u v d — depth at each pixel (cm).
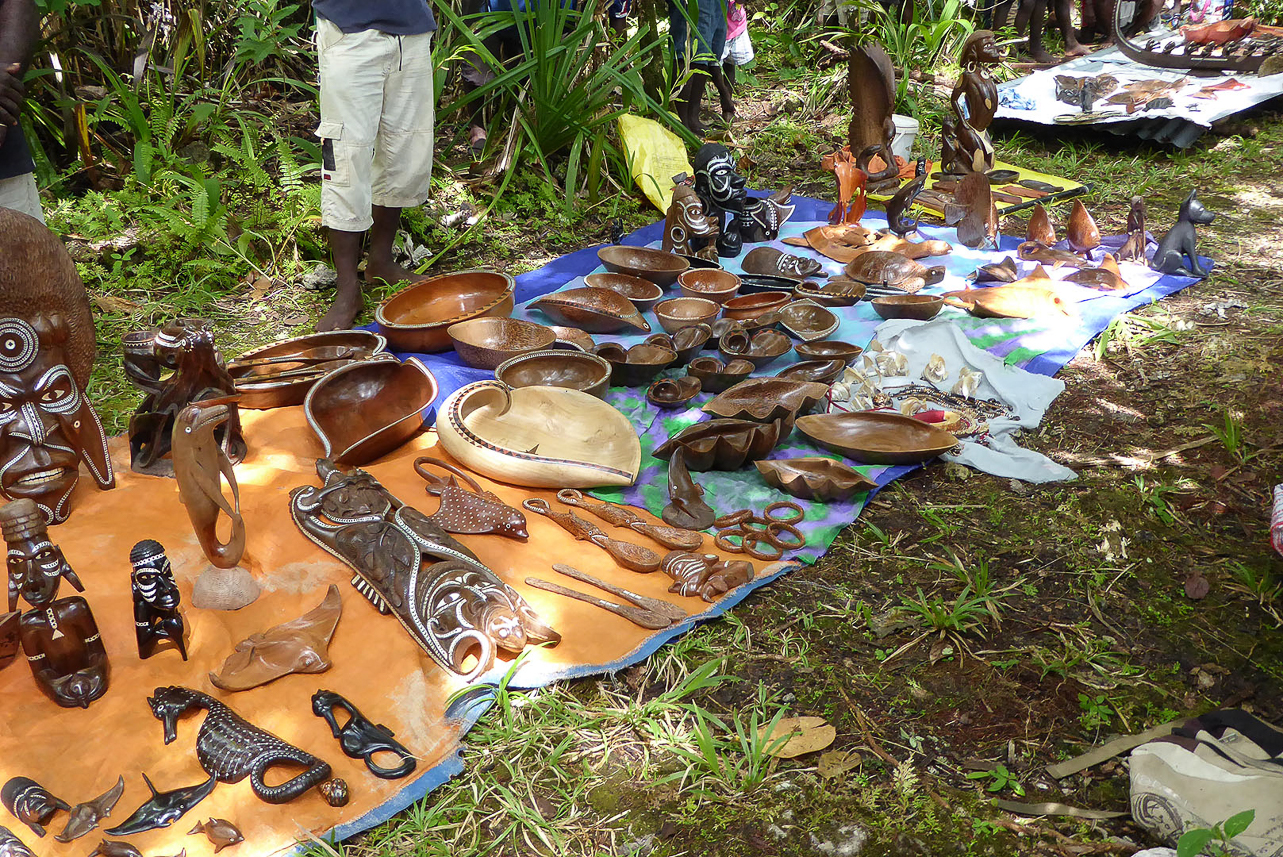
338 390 363
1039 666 271
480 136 612
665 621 281
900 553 316
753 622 289
